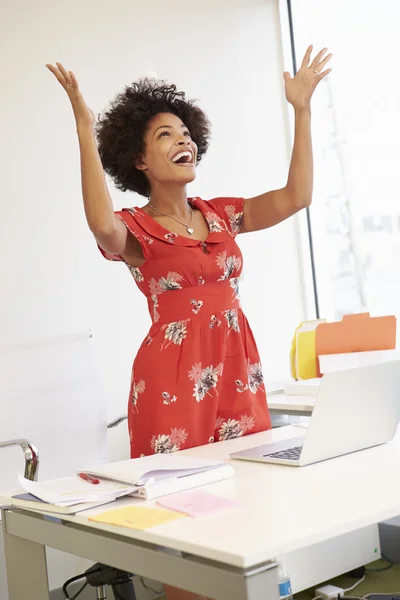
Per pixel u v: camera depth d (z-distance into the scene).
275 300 3.66
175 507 1.21
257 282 3.60
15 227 2.88
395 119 3.48
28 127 2.95
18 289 2.87
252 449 1.67
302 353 2.85
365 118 3.60
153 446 1.84
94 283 3.05
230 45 3.59
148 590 2.78
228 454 1.67
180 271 1.87
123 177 2.08
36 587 1.40
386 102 3.51
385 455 1.53
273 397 2.60
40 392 2.44
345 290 3.75
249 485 1.35
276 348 3.63
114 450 3.04
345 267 3.74
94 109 3.13
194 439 1.85
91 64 3.14
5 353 2.39
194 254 1.88
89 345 2.59
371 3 3.52
